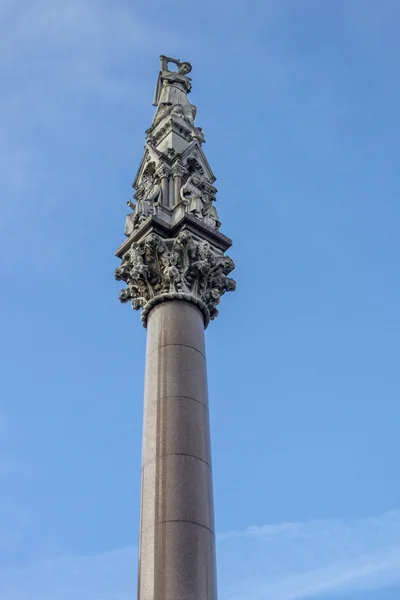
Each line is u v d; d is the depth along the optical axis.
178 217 20.39
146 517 15.66
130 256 20.16
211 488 16.47
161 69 27.06
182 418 16.89
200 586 14.63
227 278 20.47
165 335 18.36
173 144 23.48
